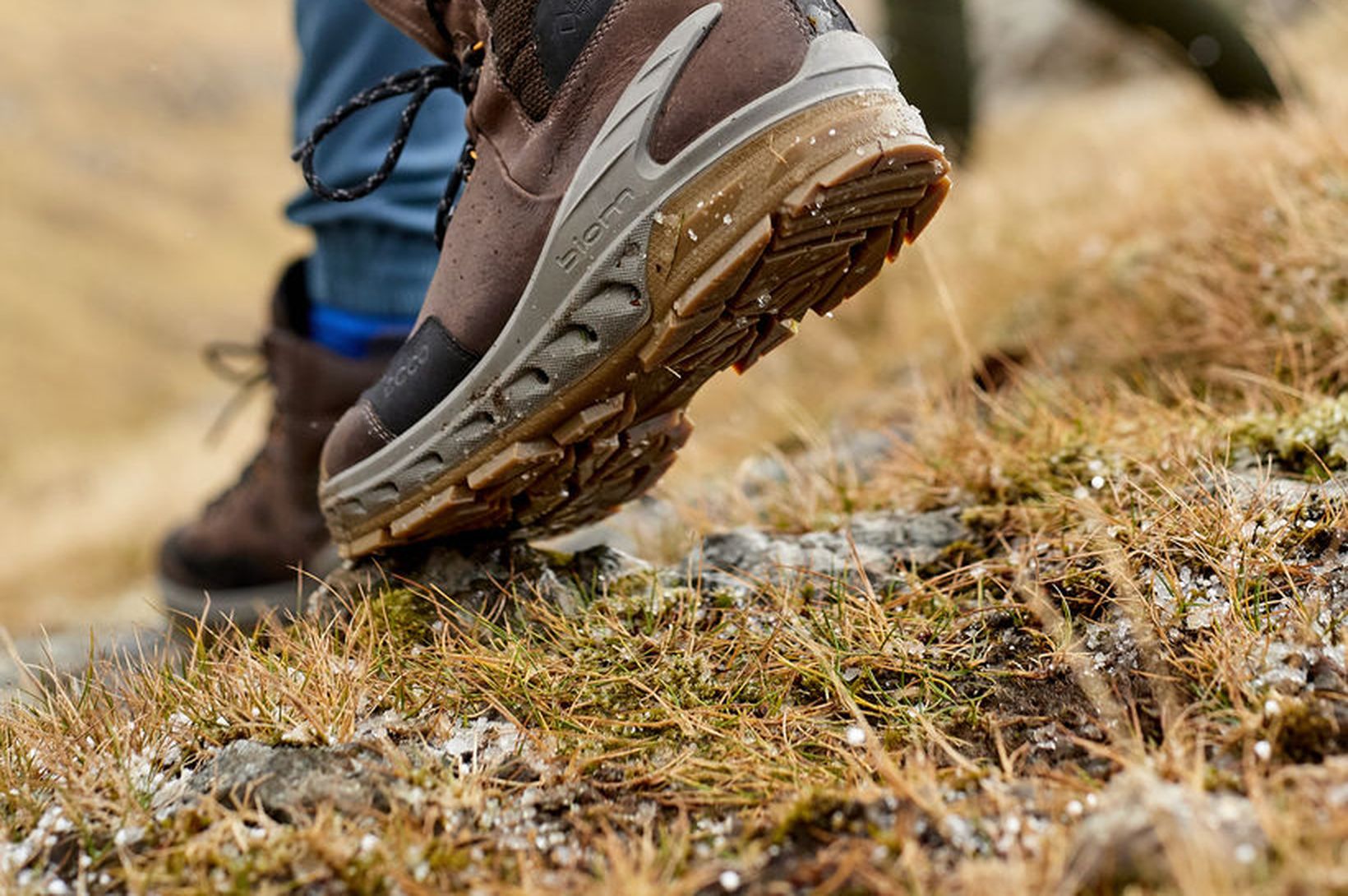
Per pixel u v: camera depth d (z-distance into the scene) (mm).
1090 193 3305
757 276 1248
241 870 1005
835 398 2959
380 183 1535
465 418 1358
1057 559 1391
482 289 1340
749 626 1382
